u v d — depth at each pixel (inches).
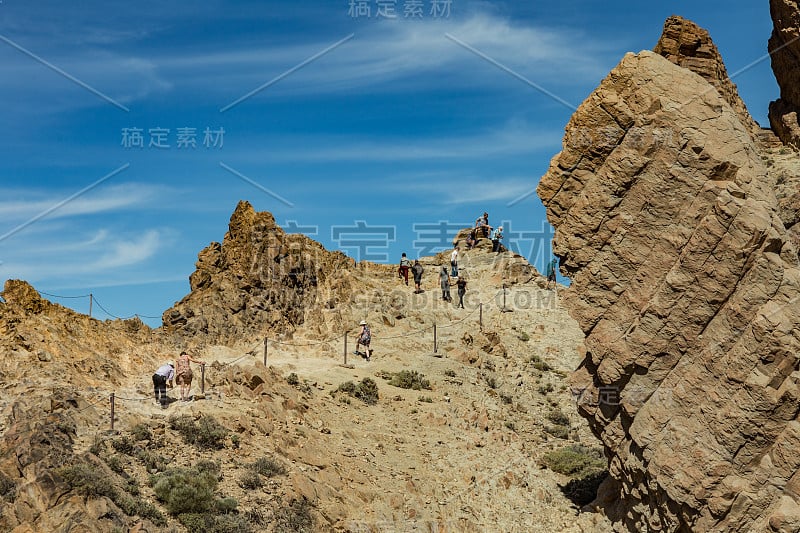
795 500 1088.8
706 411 1132.5
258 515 1067.9
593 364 1231.5
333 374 1663.4
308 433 1332.4
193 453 1155.3
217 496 1075.3
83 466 1000.2
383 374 1712.6
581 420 1723.7
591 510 1315.2
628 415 1194.0
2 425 1093.8
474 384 1763.0
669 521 1159.6
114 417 1170.0
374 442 1396.4
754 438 1105.4
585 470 1451.8
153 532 969.5
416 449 1414.9
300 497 1140.5
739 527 1108.5
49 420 1072.2
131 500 999.0
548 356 2004.2
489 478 1376.7
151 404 1261.1
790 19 1708.9
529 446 1540.4
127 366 1405.0
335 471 1247.5
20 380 1211.9
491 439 1512.1
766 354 1096.8
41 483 946.1
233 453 1185.4
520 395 1792.6
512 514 1302.9
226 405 1307.8
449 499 1294.3
